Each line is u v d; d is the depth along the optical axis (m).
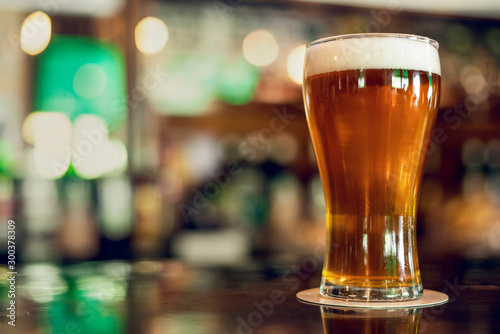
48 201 3.27
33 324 0.44
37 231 3.22
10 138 3.33
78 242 3.22
